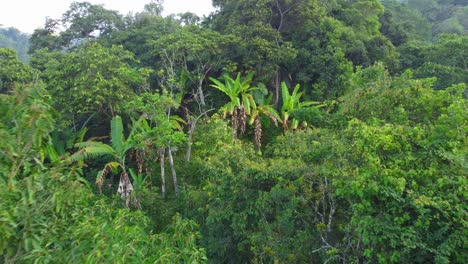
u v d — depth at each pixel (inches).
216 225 381.4
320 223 299.3
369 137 253.8
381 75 380.8
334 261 286.4
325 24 778.2
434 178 238.7
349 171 257.4
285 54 696.4
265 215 351.3
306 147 386.3
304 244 305.9
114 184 642.8
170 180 585.6
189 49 668.7
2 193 119.5
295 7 757.9
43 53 903.1
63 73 636.1
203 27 932.6
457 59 749.3
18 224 122.4
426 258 226.7
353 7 922.1
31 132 129.0
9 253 123.4
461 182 220.5
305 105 694.5
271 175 345.1
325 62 719.1
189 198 456.8
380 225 223.1
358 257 270.5
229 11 852.0
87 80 601.6
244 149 427.8
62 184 139.1
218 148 511.5
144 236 245.8
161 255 212.8
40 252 124.6
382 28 998.4
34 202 126.7
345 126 385.1
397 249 230.2
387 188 228.4
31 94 142.1
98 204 297.9
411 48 850.1
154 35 842.2
